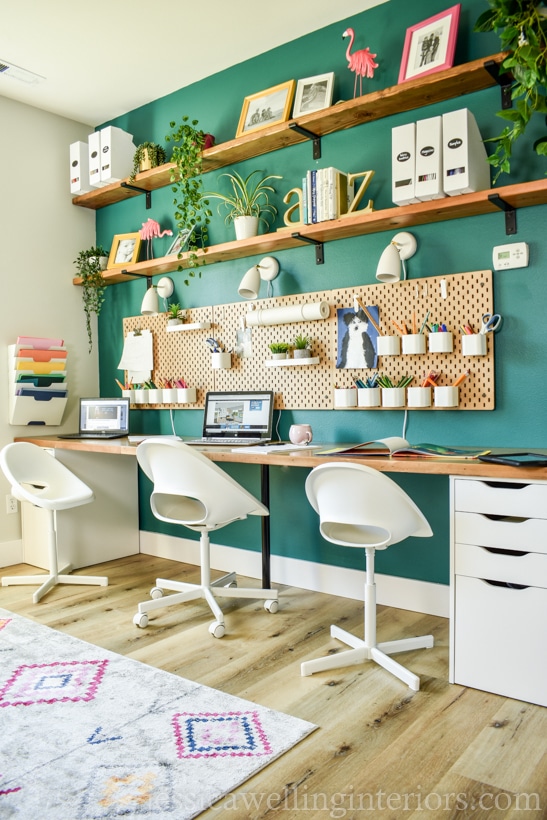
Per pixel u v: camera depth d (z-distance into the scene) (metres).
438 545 2.67
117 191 3.75
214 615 2.73
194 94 3.51
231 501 2.47
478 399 2.50
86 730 1.79
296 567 3.12
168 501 2.73
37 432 3.83
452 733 1.75
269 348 3.14
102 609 2.84
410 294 2.68
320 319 2.94
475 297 2.51
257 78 3.22
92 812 1.43
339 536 2.17
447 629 2.52
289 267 3.11
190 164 3.15
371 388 2.69
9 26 2.91
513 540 1.91
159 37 3.03
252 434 3.08
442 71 2.37
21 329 3.72
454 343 2.56
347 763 1.62
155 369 3.75
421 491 2.71
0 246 3.62
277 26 2.95
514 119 2.02
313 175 2.76
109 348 4.07
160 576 3.37
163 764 1.61
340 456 2.24
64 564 3.46
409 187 2.41
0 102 3.62
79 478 3.52
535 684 1.89
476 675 2.00
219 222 3.41
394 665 2.09
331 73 2.87
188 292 3.58
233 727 1.79
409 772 1.58
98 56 3.21
